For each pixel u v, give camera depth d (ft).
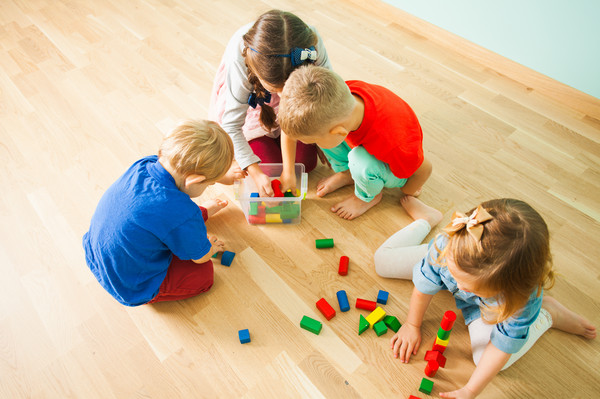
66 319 4.68
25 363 4.40
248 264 5.10
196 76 7.03
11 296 4.83
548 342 4.48
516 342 3.59
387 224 5.45
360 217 5.52
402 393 4.21
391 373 4.32
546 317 4.27
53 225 5.38
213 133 4.04
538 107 6.60
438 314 4.70
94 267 4.30
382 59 7.25
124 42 7.53
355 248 5.23
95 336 4.58
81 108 6.58
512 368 4.33
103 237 4.00
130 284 4.24
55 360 4.42
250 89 4.87
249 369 4.37
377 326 4.50
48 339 4.55
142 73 7.06
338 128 4.06
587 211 5.46
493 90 6.83
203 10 8.09
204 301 4.83
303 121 3.93
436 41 7.55
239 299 4.83
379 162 4.81
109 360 4.43
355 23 7.84
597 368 4.33
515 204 3.14
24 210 5.50
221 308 4.77
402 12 7.68
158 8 8.14
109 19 7.93
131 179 4.00
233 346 4.51
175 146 3.90
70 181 5.78
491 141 6.16
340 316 4.70
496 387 4.23
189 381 4.30
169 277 4.47
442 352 4.32
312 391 4.23
